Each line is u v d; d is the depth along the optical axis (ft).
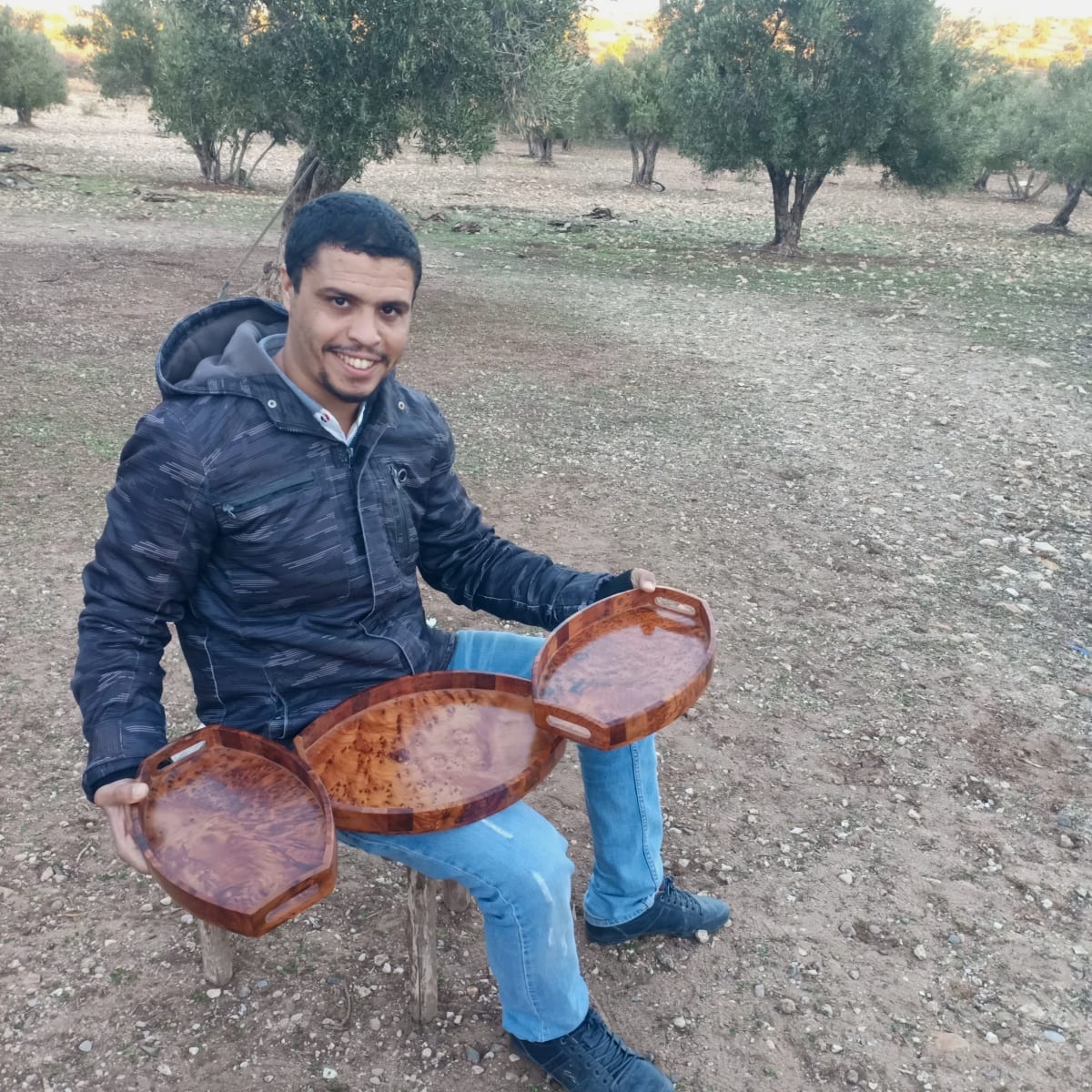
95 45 88.28
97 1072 6.86
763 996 7.87
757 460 21.15
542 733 6.02
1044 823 10.26
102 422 20.54
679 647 6.43
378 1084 6.89
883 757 11.18
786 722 11.75
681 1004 7.74
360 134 30.94
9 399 21.58
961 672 13.14
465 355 29.04
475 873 5.80
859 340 33.83
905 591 15.42
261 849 4.97
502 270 44.80
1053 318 38.37
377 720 6.13
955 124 57.36
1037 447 22.75
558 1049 6.44
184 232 48.57
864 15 51.44
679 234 62.28
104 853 8.98
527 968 6.11
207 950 7.47
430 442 6.50
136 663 5.61
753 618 14.20
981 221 80.38
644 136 97.09
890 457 21.71
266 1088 6.81
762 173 115.85
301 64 30.50
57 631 12.66
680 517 17.80
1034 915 8.97
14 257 38.19
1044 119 90.53
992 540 17.49
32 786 9.78
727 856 9.46
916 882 9.28
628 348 31.40
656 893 8.01
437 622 13.76
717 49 53.31
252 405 5.61
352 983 7.70
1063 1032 7.74
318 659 6.16
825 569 16.05
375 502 6.08
